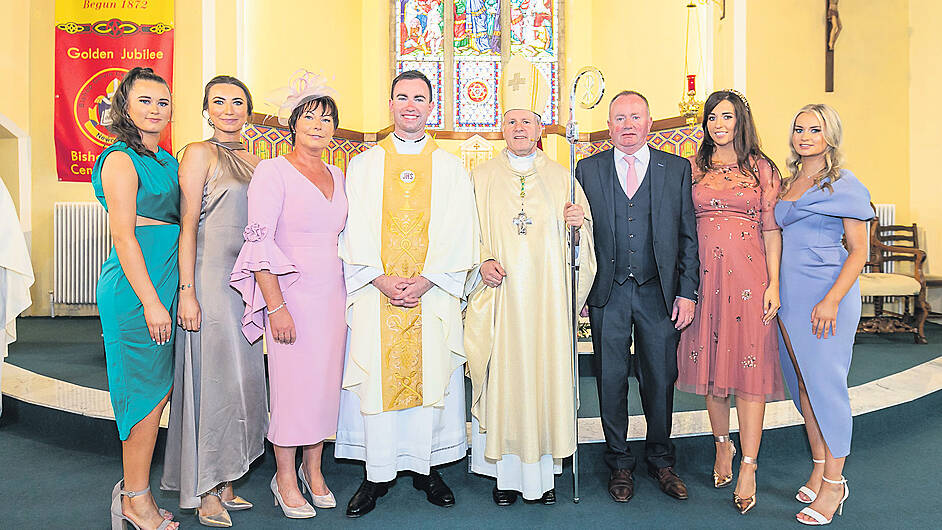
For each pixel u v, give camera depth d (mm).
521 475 2768
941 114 6859
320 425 2617
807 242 2703
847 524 2611
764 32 6457
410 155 2773
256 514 2729
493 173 2883
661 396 2877
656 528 2578
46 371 4652
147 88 2338
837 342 2641
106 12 7250
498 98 8117
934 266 6980
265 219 2486
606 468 3225
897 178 7109
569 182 2916
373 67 8070
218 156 2541
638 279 2832
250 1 6773
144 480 2443
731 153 2879
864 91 6953
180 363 2520
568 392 2756
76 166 7398
